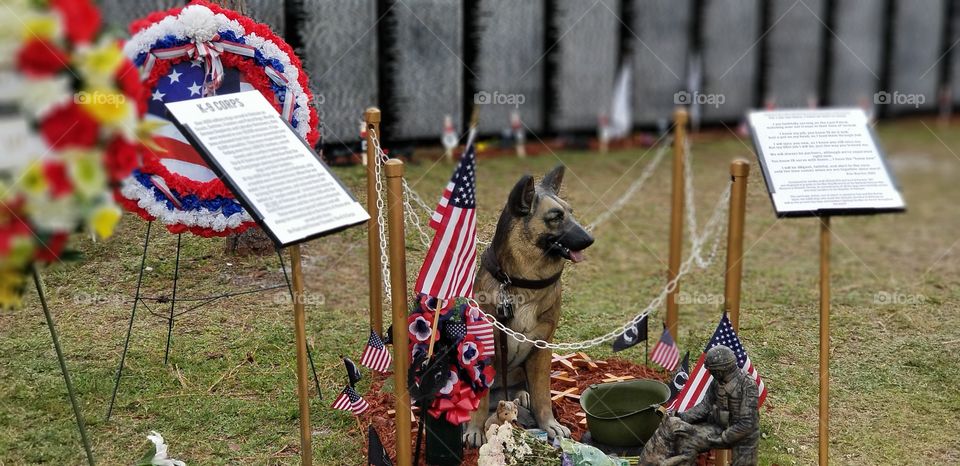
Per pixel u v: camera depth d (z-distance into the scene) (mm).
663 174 10773
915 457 4836
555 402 5211
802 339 6418
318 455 4691
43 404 4992
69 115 2893
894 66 15164
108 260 6301
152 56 4672
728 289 4906
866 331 6602
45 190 2873
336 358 5777
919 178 12398
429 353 4273
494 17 11367
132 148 3100
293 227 3611
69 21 2848
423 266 4000
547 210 4316
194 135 3697
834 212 3984
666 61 13141
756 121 4289
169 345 5633
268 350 5773
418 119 10055
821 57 14227
